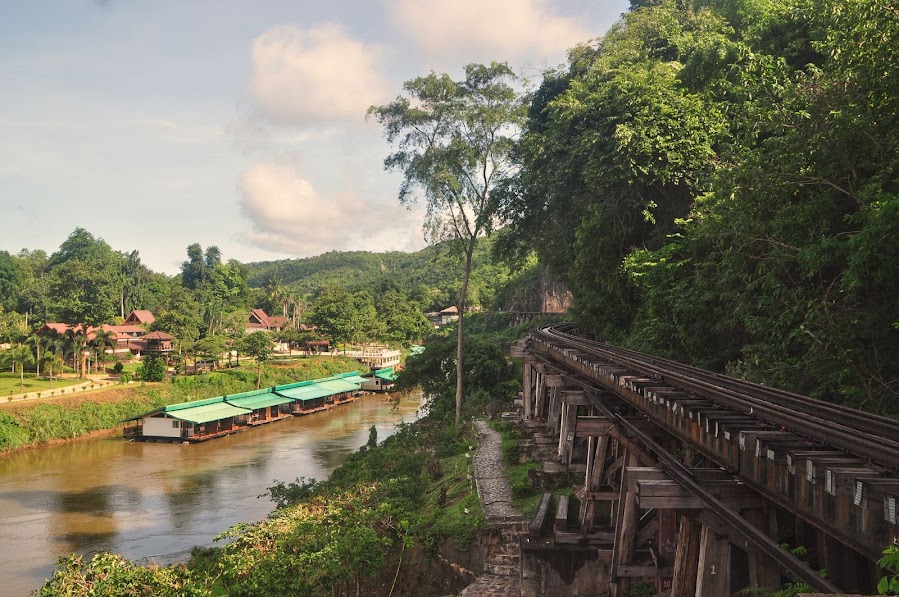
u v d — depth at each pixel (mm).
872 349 13633
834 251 13445
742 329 20281
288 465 50188
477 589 19812
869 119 14078
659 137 26859
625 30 46250
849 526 5902
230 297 158875
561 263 42000
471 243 45969
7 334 90312
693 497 8688
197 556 25828
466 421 43375
